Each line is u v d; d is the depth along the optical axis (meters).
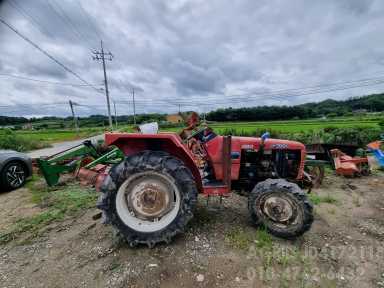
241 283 1.61
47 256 1.96
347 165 4.34
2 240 2.23
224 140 2.38
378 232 2.31
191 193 2.08
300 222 2.09
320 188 3.75
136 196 2.18
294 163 2.70
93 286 1.61
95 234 2.30
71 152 3.97
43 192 3.71
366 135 8.41
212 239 2.15
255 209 2.26
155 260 1.86
